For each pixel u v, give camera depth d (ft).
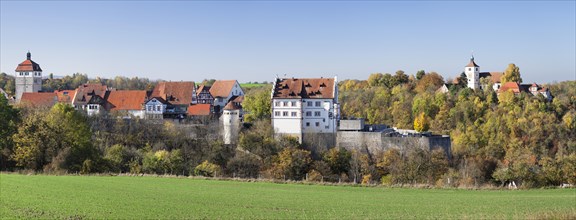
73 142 337.52
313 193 235.81
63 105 370.73
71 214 173.78
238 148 406.62
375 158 396.16
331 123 431.43
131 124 426.92
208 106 507.30
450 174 349.61
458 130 551.18
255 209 188.85
